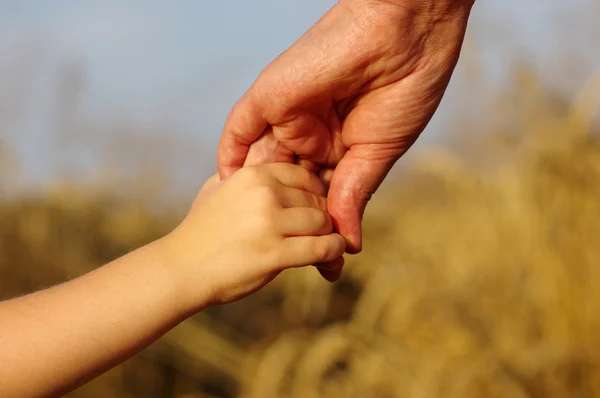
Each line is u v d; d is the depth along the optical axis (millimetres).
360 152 1466
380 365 2607
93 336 1348
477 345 2623
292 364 2814
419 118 1463
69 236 3916
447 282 2828
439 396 2436
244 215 1376
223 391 3410
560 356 2422
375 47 1396
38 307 1362
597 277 2582
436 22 1419
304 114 1438
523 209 2727
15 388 1323
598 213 2656
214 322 3607
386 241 3441
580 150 2740
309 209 1391
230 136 1469
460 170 3080
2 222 3730
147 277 1375
